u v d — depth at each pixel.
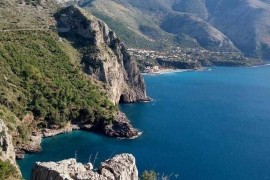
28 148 185.75
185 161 190.00
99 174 55.69
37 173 55.09
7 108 197.12
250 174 178.88
